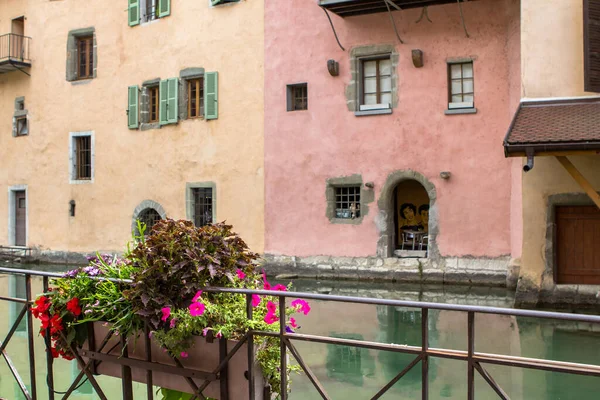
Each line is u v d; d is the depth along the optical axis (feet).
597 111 35.42
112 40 65.16
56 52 69.36
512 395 20.62
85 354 12.60
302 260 52.80
